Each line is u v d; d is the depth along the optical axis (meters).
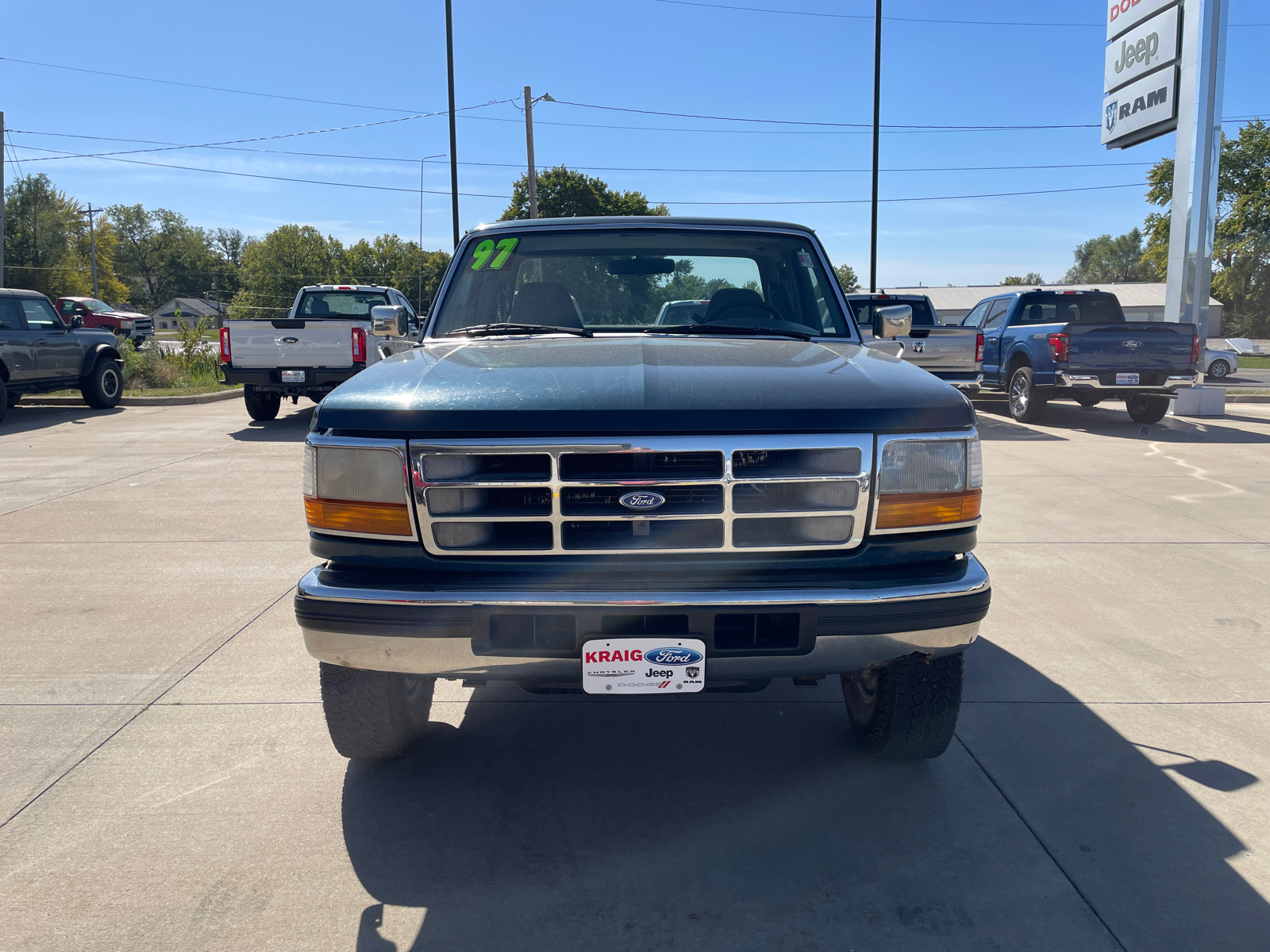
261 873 2.44
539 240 3.78
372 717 2.79
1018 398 13.01
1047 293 13.84
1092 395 12.27
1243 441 10.82
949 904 2.30
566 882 2.40
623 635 2.28
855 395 2.42
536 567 2.34
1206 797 2.81
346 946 2.15
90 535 6.08
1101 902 2.30
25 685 3.67
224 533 6.12
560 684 2.42
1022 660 3.95
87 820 2.69
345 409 2.41
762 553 2.36
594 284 3.70
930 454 2.40
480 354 2.90
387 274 107.88
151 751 3.12
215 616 4.48
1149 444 10.55
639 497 2.29
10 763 3.03
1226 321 64.31
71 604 4.66
